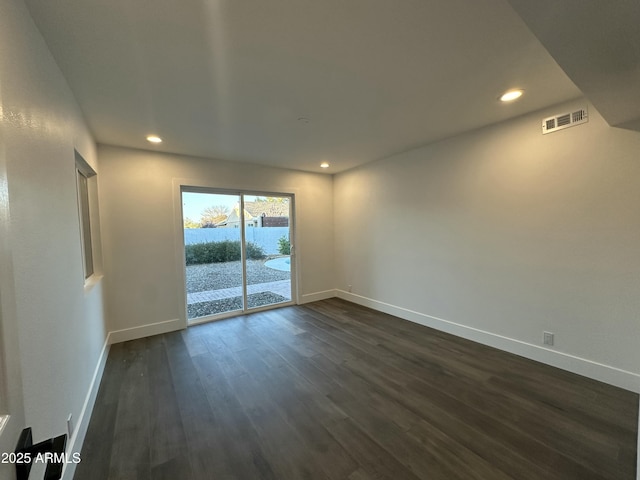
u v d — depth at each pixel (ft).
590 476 4.96
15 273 3.54
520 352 9.57
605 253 7.73
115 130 9.62
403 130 10.34
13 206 3.56
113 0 4.32
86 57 5.67
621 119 7.02
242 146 11.81
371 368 8.98
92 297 8.18
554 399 7.15
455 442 5.82
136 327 11.80
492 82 7.09
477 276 10.71
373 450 5.66
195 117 8.75
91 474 5.21
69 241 6.00
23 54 4.16
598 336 7.93
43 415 4.18
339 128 10.00
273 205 16.05
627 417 6.42
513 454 5.48
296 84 7.04
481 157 10.32
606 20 3.76
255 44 5.51
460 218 11.14
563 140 8.35
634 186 7.24
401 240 13.73
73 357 5.78
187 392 7.80
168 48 5.55
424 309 12.84
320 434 6.13
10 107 3.63
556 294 8.68
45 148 4.87
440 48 5.74
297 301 16.70
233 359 9.76
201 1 4.39
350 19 4.88
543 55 5.99
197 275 13.71
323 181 17.56
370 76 6.73
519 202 9.39
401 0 4.47
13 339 2.04
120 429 6.38
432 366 9.02
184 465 5.38
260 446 5.82
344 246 17.35
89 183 10.45
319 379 8.39
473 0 4.49
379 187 14.73
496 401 7.14
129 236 11.66
